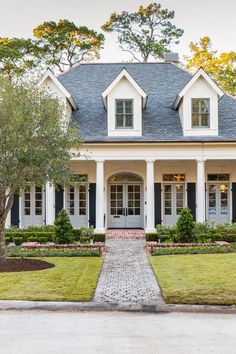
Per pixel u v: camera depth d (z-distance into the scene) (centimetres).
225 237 2217
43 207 2730
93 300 1127
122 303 1096
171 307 1073
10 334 889
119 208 2875
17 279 1345
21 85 1565
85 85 2966
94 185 2752
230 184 2773
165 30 4944
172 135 2589
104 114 2748
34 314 1044
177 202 2794
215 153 2544
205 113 2597
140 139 2534
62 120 1766
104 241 2342
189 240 2081
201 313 1055
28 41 4434
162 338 862
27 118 1502
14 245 2223
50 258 1797
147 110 2778
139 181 2867
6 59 4069
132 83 2581
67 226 2100
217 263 1603
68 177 1582
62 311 1074
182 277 1367
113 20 4909
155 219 2775
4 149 1485
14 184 1505
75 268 1545
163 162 2781
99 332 902
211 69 4219
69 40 4650
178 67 3100
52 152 1528
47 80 2589
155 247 1994
